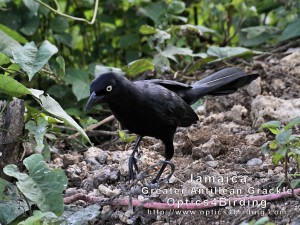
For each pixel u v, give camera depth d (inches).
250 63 417.7
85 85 405.1
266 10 450.0
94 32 462.6
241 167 314.5
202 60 414.0
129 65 374.3
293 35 422.9
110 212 290.2
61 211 266.2
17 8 422.9
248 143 337.1
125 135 357.4
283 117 348.8
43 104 294.5
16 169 271.7
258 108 359.9
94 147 349.7
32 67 301.1
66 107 411.8
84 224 275.4
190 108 324.5
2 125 304.8
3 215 277.1
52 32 440.1
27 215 282.4
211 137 339.9
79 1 438.3
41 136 296.8
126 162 323.0
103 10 451.2
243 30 442.0
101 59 463.2
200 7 470.3
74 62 454.3
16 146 306.5
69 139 366.0
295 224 257.6
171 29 414.9
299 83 390.9
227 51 405.7
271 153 296.0
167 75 427.5
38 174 271.0
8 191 287.4
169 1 426.3
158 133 311.0
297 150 266.2
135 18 448.5
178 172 317.4
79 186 320.8
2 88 293.3
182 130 367.6
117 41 466.3
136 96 296.0
